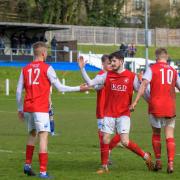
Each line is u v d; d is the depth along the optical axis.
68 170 17.92
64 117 40.75
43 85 16.30
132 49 98.06
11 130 32.09
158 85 17.33
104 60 18.59
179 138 27.92
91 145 24.72
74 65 87.56
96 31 120.25
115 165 18.83
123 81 16.89
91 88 16.86
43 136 16.28
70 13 128.12
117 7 139.75
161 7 153.88
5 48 92.50
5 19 103.00
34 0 121.75
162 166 18.66
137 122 37.12
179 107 51.91
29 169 16.75
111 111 17.08
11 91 72.31
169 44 126.62
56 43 94.06
